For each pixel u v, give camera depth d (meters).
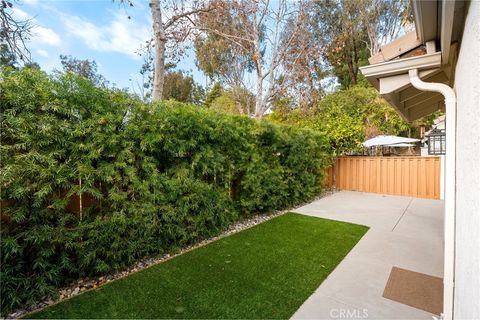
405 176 9.30
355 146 10.47
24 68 2.68
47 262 2.72
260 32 10.31
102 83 3.47
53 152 2.72
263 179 6.15
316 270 3.40
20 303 2.55
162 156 4.02
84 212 3.12
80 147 2.90
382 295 2.84
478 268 1.09
